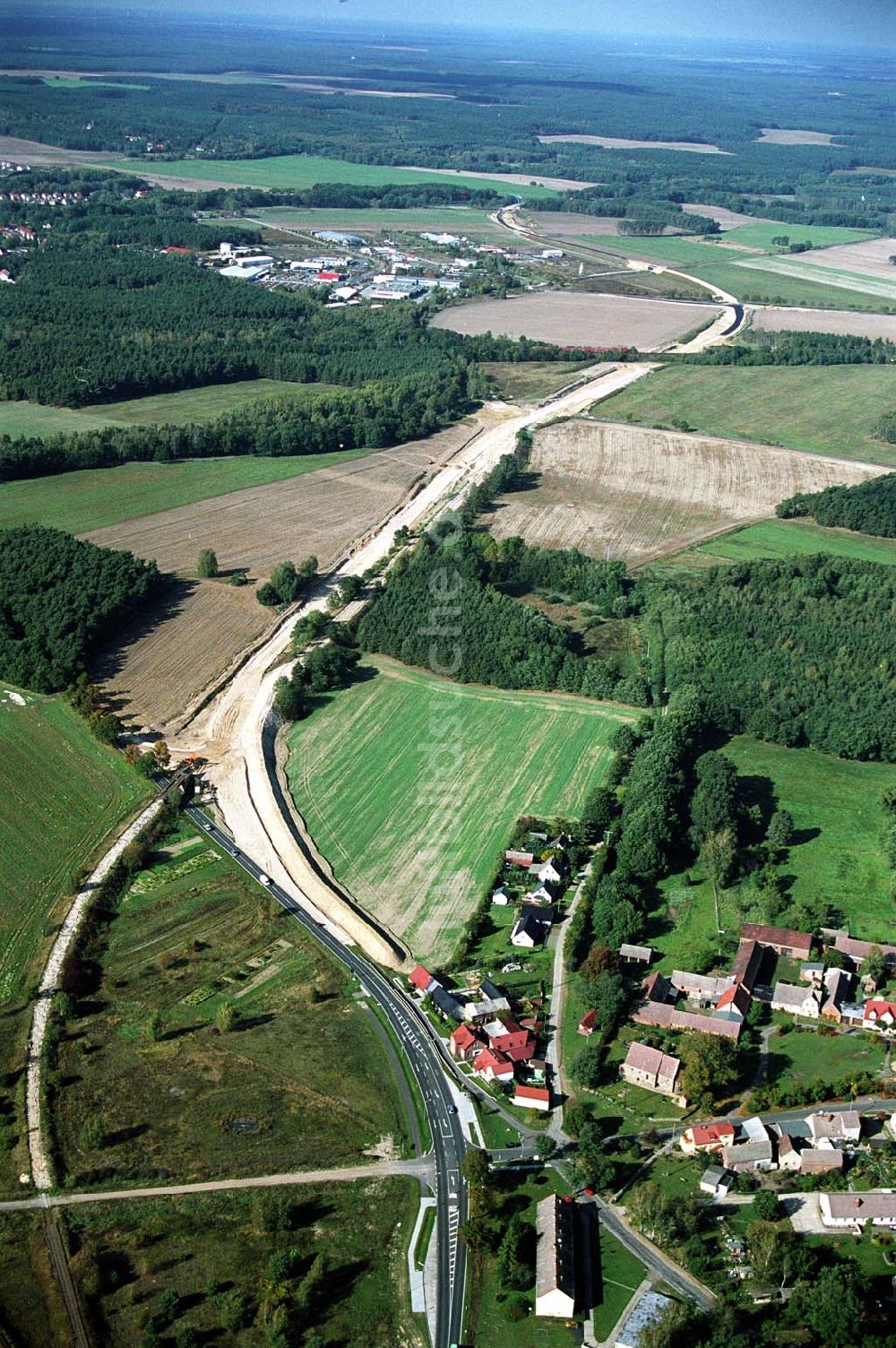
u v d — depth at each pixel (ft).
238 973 562.25
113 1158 465.88
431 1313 408.05
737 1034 521.65
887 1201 436.76
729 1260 423.64
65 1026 529.86
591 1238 435.53
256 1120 483.10
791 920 595.88
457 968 569.23
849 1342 388.37
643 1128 482.28
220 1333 400.67
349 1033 528.22
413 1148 472.03
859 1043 523.29
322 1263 419.95
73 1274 418.31
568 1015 542.57
